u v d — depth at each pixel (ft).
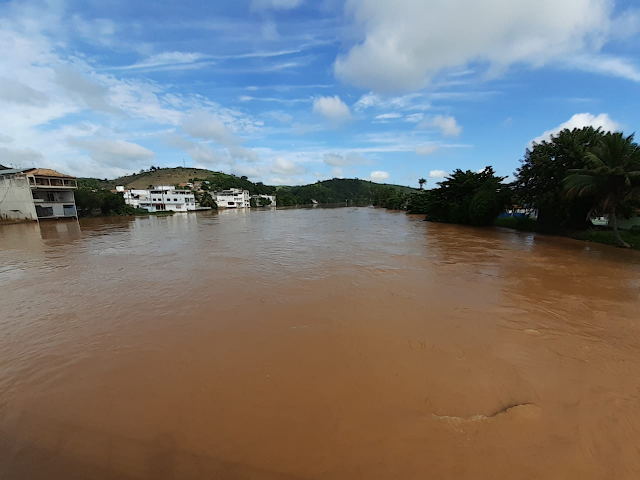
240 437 12.19
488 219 101.96
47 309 27.14
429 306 27.02
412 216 170.30
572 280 35.86
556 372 17.02
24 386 15.96
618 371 17.22
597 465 11.09
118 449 11.71
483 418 13.29
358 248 58.03
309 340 20.53
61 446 11.94
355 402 14.29
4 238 79.30
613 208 61.62
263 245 62.90
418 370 17.01
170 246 62.85
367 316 24.66
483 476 10.53
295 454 11.37
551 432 12.57
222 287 32.83
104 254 54.08
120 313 25.88
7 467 11.03
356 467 10.84
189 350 19.35
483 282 34.76
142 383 15.96
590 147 68.08
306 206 424.46
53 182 147.02
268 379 16.15
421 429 12.60
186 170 542.57
